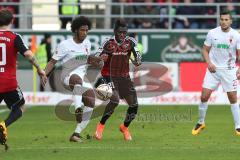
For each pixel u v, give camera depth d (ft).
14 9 254.06
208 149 117.60
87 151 114.73
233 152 114.01
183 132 144.87
